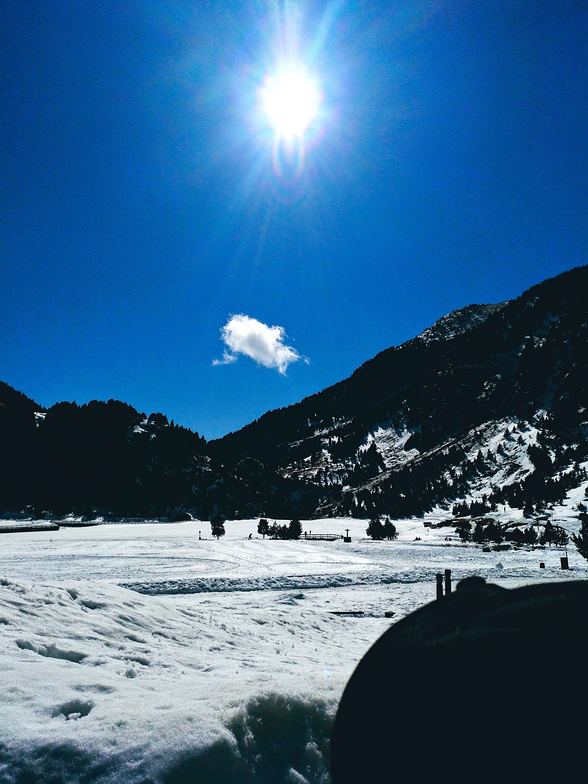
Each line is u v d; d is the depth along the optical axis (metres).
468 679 0.95
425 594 18.98
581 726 0.79
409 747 0.96
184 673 4.45
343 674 4.56
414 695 1.01
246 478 167.00
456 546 62.06
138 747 2.37
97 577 22.34
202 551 42.41
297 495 168.50
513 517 95.06
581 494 100.50
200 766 2.29
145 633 6.47
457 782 0.87
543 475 129.62
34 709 2.83
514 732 0.84
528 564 35.81
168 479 145.12
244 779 2.31
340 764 1.09
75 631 5.41
